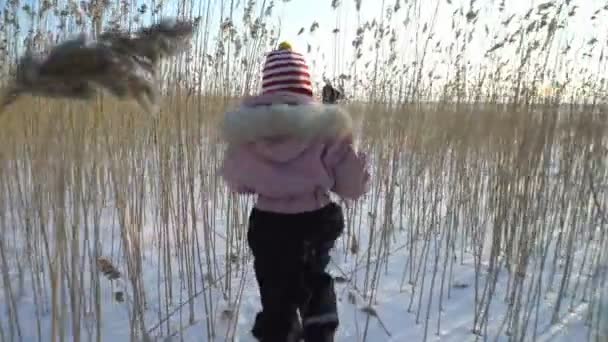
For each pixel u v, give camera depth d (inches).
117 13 98.6
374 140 140.9
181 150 95.3
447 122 131.3
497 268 85.4
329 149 68.1
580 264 112.4
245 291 100.1
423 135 136.7
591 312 83.4
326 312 71.3
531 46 101.5
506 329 87.7
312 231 68.4
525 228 93.3
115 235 116.1
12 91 41.1
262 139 67.1
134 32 44.2
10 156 94.6
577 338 82.8
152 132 115.6
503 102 115.3
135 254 83.5
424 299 99.0
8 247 103.7
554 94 105.3
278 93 67.9
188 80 102.6
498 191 101.2
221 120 70.9
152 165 118.0
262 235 69.1
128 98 42.3
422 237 129.4
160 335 83.4
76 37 41.6
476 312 87.7
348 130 68.9
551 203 110.1
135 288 73.9
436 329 87.8
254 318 90.3
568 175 107.2
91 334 75.5
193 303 94.0
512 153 100.6
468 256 119.6
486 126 122.7
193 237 90.8
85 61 39.2
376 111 137.3
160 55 44.4
